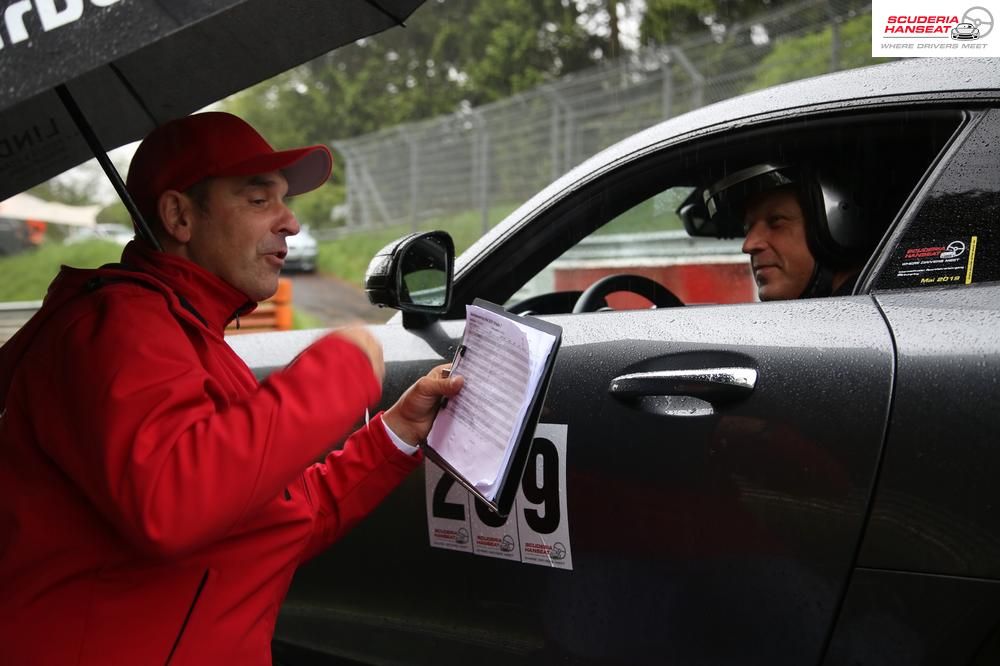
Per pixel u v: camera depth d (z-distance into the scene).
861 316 1.41
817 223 1.71
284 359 2.11
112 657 1.19
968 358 1.26
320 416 1.18
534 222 1.95
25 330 1.25
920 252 1.43
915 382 1.29
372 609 1.92
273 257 1.39
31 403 1.17
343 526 1.54
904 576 1.27
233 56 1.48
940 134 1.52
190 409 1.14
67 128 1.45
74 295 1.25
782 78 9.85
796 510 1.36
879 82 1.59
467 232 14.26
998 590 1.19
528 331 1.35
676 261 2.17
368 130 25.41
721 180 1.83
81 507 1.18
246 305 1.41
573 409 1.62
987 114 1.44
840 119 1.61
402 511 1.85
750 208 1.84
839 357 1.37
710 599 1.45
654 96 11.20
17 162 1.38
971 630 1.22
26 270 20.88
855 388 1.34
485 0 23.45
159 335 1.17
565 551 1.62
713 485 1.44
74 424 1.13
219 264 1.36
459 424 1.42
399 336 1.95
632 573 1.54
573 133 12.39
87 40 0.89
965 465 1.22
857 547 1.31
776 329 1.47
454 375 1.46
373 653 1.91
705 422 1.47
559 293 2.20
